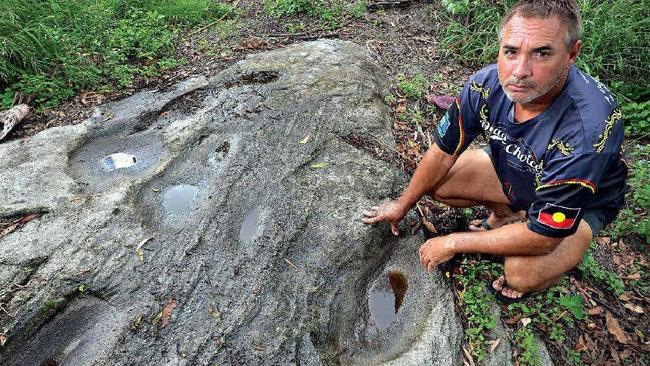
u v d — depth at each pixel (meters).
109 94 1.99
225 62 2.16
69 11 2.21
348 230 1.47
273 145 1.72
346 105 1.88
